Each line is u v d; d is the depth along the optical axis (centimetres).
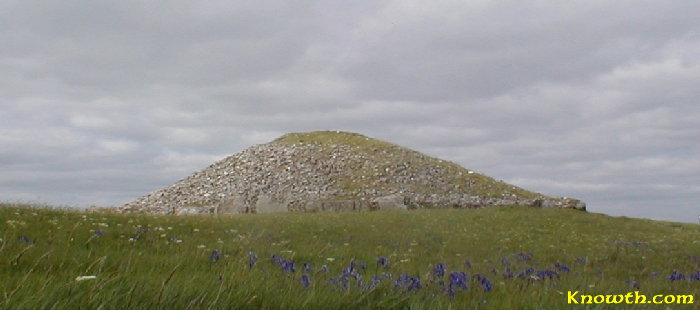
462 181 7200
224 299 608
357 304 671
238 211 5222
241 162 7881
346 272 848
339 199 6225
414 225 3103
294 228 2469
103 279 610
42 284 607
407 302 687
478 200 6062
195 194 6956
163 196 7144
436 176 7219
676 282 1166
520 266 1484
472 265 1437
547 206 5331
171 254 1105
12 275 711
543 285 927
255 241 1558
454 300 739
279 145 8394
